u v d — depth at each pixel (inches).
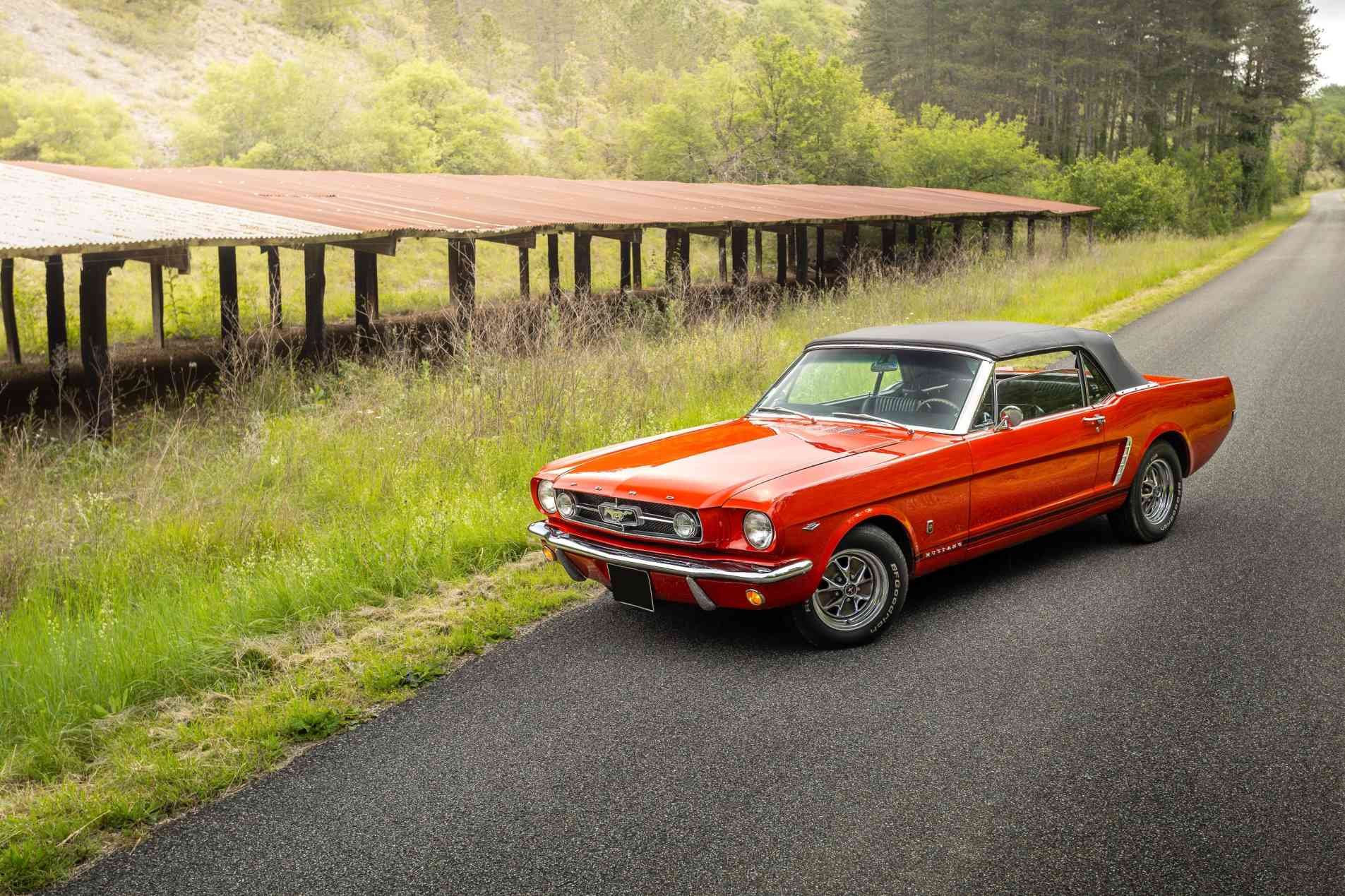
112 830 137.6
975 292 774.5
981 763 145.3
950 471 196.9
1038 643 188.5
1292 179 6067.9
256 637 205.9
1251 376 492.1
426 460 327.6
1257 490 293.3
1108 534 259.1
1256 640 186.2
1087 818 130.3
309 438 366.9
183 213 541.6
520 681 180.2
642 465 196.2
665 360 457.4
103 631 198.2
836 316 668.1
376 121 2223.2
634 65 4778.5
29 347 759.1
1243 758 143.9
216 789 147.2
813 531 175.8
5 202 518.0
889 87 3501.5
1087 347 235.5
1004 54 3152.1
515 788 143.1
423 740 159.2
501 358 414.0
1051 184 1902.1
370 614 215.5
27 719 170.1
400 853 128.1
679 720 162.2
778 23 6412.4
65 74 2874.0
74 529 265.3
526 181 1019.9
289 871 125.5
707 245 1647.4
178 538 268.8
